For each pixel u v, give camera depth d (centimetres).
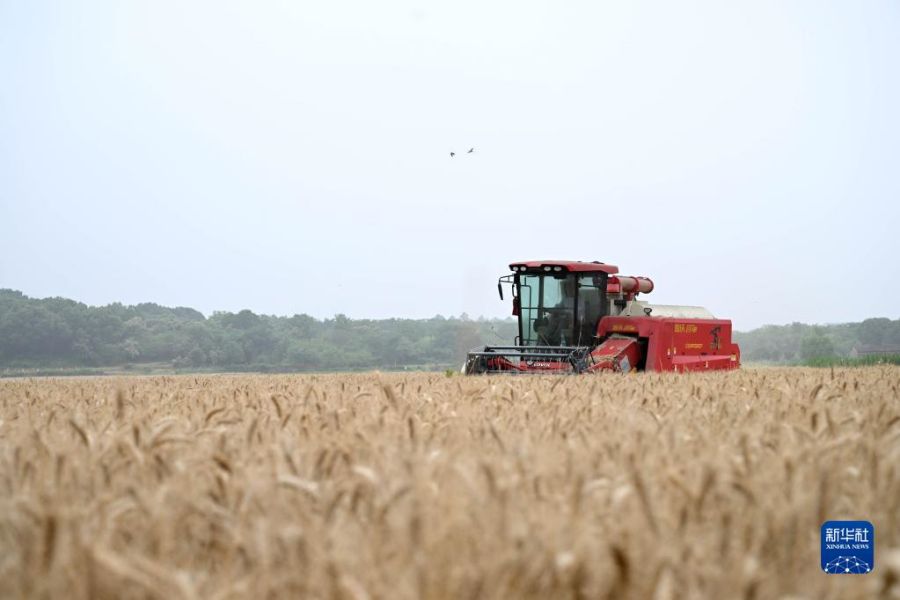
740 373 2000
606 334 3269
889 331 13288
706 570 378
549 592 353
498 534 399
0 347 10731
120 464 576
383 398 1140
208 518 442
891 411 906
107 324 11475
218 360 11512
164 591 332
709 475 448
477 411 972
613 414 891
